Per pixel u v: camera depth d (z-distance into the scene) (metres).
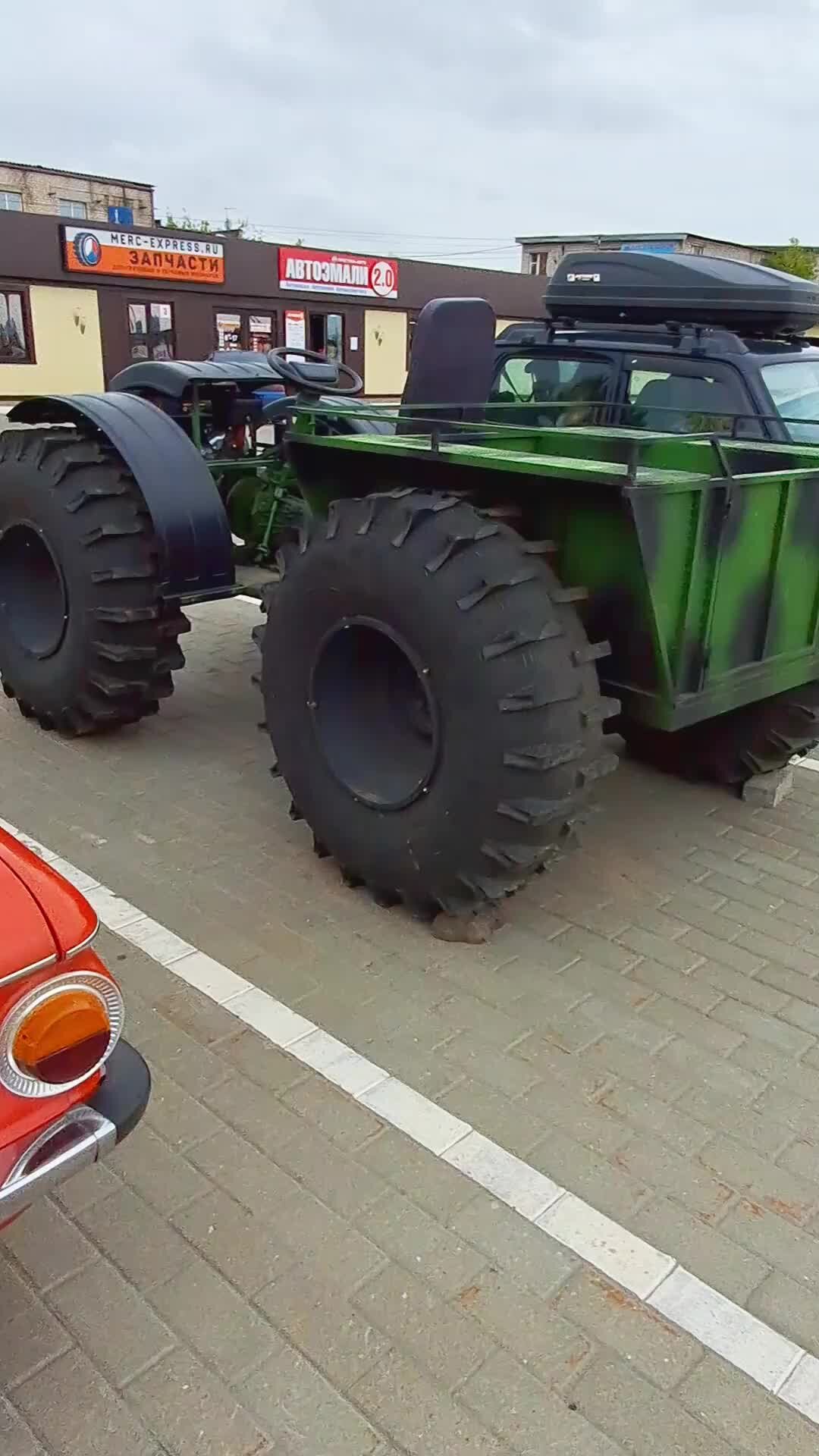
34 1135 1.60
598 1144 2.35
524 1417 1.77
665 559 2.56
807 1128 2.42
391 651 3.09
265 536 4.71
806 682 3.39
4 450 4.23
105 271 20.34
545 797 2.64
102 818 3.76
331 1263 2.04
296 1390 1.81
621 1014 2.79
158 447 3.96
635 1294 2.00
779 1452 1.74
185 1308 1.95
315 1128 2.37
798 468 3.49
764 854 3.66
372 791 3.05
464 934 3.06
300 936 3.08
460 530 2.64
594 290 5.28
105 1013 1.65
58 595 4.37
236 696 5.04
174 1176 2.24
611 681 2.85
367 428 4.40
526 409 4.47
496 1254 2.07
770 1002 2.87
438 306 3.73
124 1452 1.71
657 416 4.75
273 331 23.48
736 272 4.93
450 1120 2.40
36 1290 1.98
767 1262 2.07
